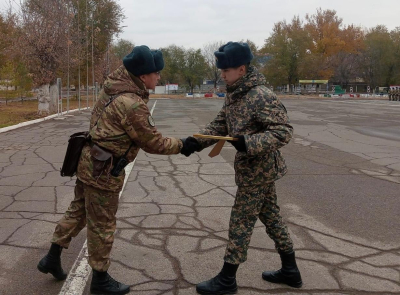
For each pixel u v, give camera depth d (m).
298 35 64.44
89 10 29.69
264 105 2.72
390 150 9.80
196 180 6.58
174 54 76.50
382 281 3.30
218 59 2.81
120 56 60.66
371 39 69.75
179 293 3.07
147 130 2.71
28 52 19.08
